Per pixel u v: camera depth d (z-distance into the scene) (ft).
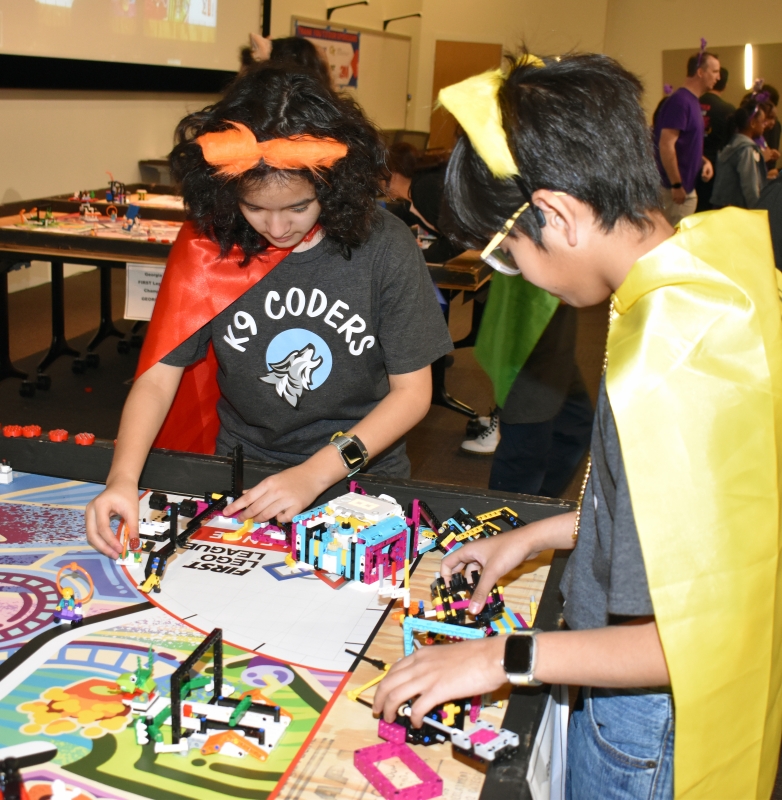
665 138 17.65
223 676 3.08
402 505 4.41
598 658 2.56
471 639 2.99
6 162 18.12
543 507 4.28
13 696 2.95
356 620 3.47
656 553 2.43
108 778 2.58
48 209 14.28
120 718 2.85
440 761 2.70
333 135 4.07
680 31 28.76
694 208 18.31
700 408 2.46
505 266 3.01
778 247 8.71
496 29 31.58
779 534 2.52
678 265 2.55
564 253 2.68
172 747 2.68
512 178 2.62
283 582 3.75
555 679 2.60
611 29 29.94
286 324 4.80
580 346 17.21
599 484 2.80
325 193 4.19
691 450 2.44
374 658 3.22
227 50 23.80
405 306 4.70
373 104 30.99
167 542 4.02
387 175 4.66
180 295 4.83
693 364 2.48
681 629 2.43
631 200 2.56
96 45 19.43
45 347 15.90
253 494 4.14
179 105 23.35
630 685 2.56
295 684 3.05
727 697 2.50
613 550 2.53
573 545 3.51
